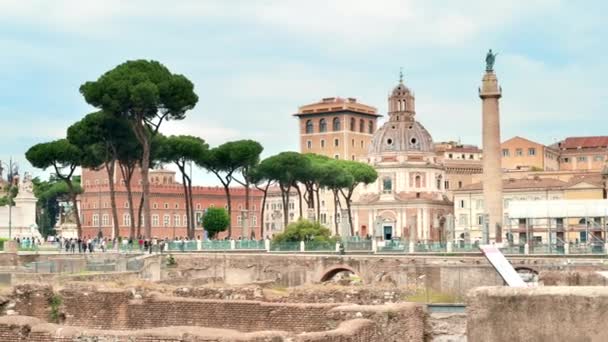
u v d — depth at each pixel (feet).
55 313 126.41
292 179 545.85
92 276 211.00
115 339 88.17
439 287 226.58
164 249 349.00
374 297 146.41
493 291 57.93
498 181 385.29
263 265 326.65
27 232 436.35
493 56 393.70
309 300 145.69
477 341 57.93
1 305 126.21
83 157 442.91
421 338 117.29
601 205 362.53
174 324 119.44
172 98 398.62
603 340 55.36
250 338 84.58
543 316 56.65
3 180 613.93
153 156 446.19
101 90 392.88
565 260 279.69
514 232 467.52
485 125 389.39
